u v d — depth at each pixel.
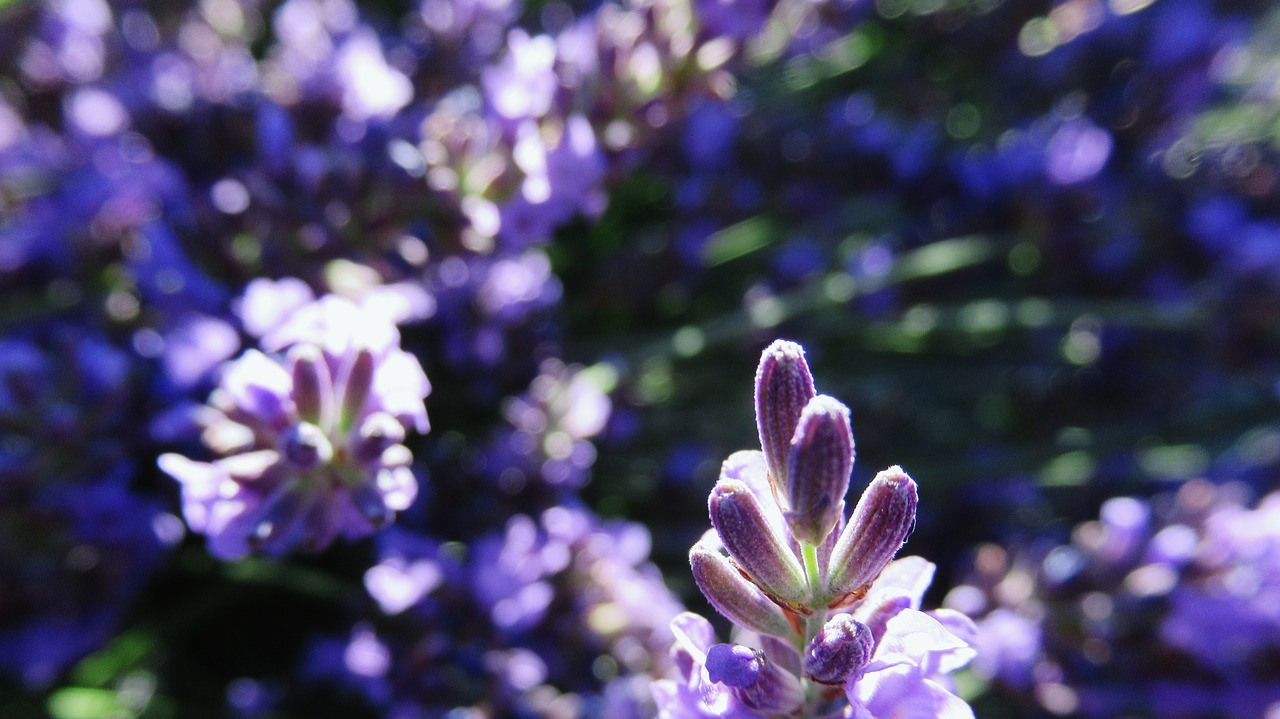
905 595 0.07
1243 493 0.16
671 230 0.18
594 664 0.12
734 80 0.16
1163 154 0.19
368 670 0.12
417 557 0.12
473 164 0.12
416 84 0.16
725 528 0.07
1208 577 0.14
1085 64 0.20
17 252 0.13
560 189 0.12
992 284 0.19
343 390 0.09
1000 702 0.14
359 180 0.12
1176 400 0.19
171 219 0.13
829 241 0.19
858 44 0.21
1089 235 0.18
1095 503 0.18
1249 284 0.17
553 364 0.15
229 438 0.09
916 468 0.18
